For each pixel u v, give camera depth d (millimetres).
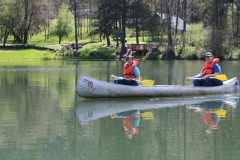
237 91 19828
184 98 18531
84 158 10055
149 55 52312
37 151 10570
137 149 10688
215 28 53438
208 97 18812
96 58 54969
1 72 32562
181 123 13484
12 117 14422
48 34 80938
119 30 59562
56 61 48875
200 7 66625
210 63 19375
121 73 31172
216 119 14070
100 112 15406
